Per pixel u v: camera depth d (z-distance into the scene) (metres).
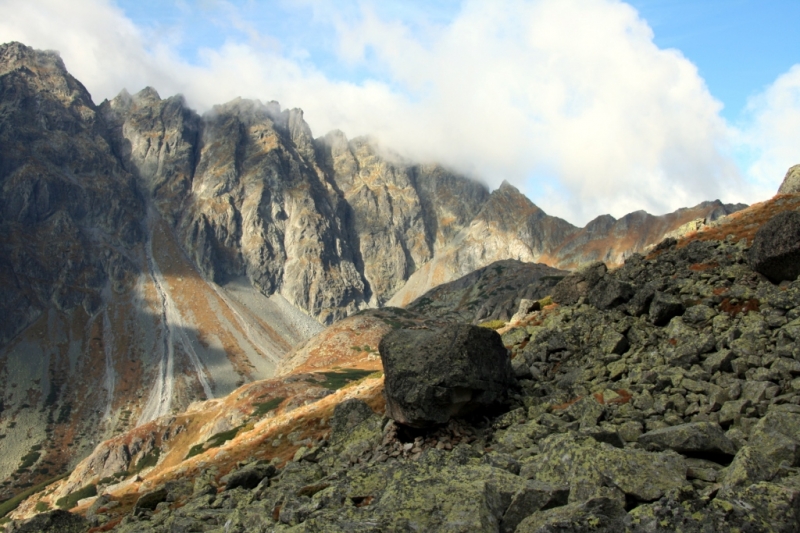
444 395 24.50
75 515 30.78
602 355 28.86
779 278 29.02
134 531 25.08
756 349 23.19
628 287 33.59
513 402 26.81
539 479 16.64
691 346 25.03
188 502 27.41
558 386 27.89
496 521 14.87
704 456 17.30
